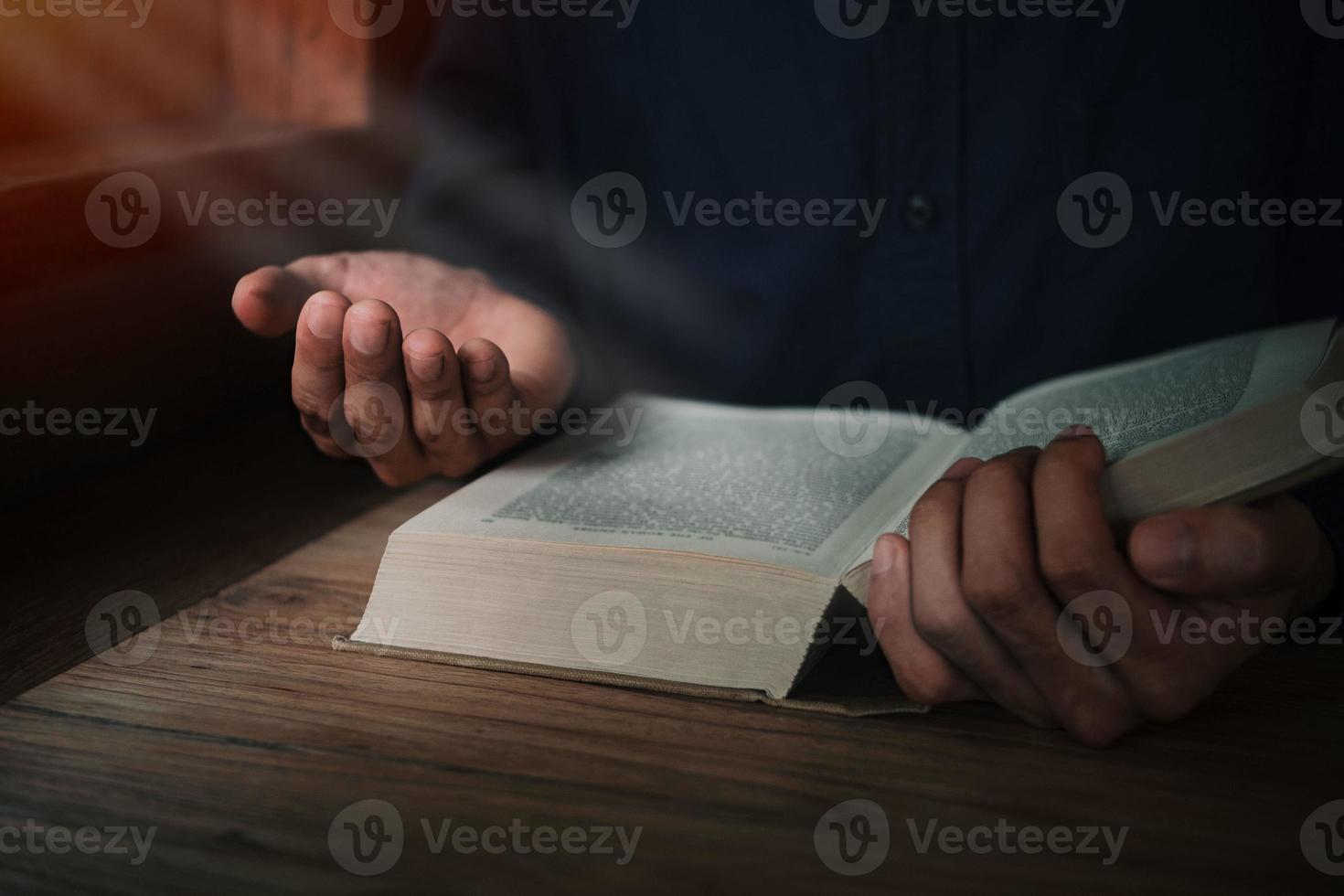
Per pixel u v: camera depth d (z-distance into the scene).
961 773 0.47
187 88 1.11
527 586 0.55
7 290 0.76
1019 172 0.87
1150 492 0.45
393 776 0.46
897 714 0.52
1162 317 0.90
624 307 1.00
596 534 0.56
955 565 0.45
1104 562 0.43
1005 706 0.49
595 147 0.99
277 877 0.40
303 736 0.50
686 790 0.46
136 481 0.90
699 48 0.92
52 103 0.96
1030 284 0.89
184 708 0.52
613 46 0.95
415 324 0.75
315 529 0.77
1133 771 0.47
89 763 0.48
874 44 0.86
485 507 0.61
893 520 0.57
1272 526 0.43
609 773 0.47
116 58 1.02
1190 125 0.86
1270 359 0.53
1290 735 0.50
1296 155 0.89
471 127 0.98
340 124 1.11
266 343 1.08
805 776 0.47
